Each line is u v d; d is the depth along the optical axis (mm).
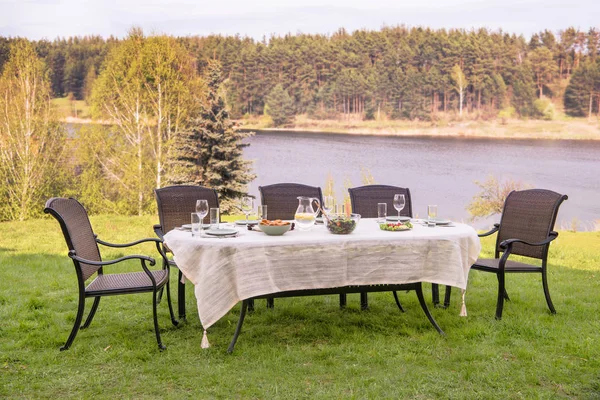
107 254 8195
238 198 15875
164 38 17859
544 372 3475
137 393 3201
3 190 17172
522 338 4129
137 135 17875
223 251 3750
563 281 6383
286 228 4027
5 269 7000
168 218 5312
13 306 5043
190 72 18297
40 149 17359
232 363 3629
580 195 16594
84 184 17844
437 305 5109
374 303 5184
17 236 11281
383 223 4469
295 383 3316
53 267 7137
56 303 5219
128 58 17703
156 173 17922
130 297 5387
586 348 3873
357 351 3852
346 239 3932
